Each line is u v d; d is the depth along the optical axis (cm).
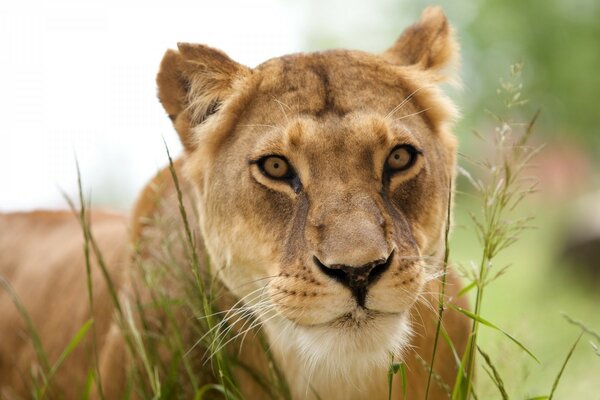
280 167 824
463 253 2695
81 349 1084
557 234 2750
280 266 809
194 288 909
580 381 1260
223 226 871
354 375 878
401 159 823
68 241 1219
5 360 1184
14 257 1251
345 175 795
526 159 827
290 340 861
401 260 775
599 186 5122
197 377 902
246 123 859
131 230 1023
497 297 2117
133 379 915
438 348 896
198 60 898
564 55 4938
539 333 1384
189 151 921
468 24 4944
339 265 753
